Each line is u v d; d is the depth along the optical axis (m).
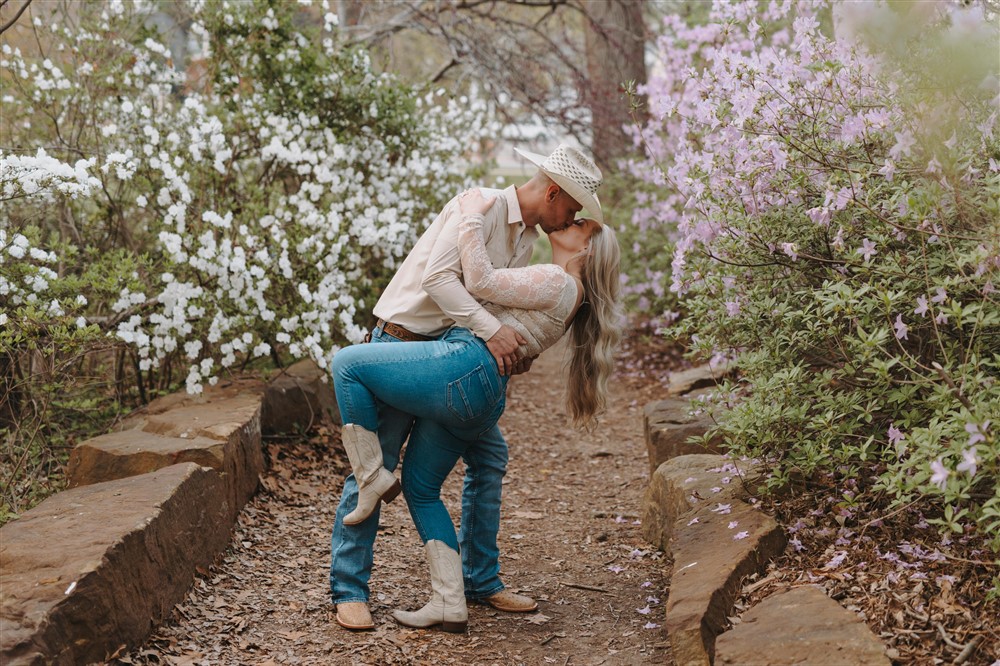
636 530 3.89
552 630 2.93
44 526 2.61
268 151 4.78
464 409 2.73
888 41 2.55
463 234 2.67
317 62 5.37
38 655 2.09
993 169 2.51
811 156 2.95
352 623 2.81
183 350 4.70
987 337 2.77
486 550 3.10
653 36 8.30
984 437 2.06
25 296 3.70
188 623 2.74
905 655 2.21
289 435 4.52
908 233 2.78
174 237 4.08
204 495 3.15
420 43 10.21
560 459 5.09
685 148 3.97
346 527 2.88
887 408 2.91
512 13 10.18
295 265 4.77
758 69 3.24
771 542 2.81
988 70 2.41
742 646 2.22
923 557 2.55
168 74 4.96
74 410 4.33
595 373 3.02
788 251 2.91
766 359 3.03
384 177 5.57
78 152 4.56
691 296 5.02
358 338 4.58
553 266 2.77
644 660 2.69
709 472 3.45
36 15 5.04
